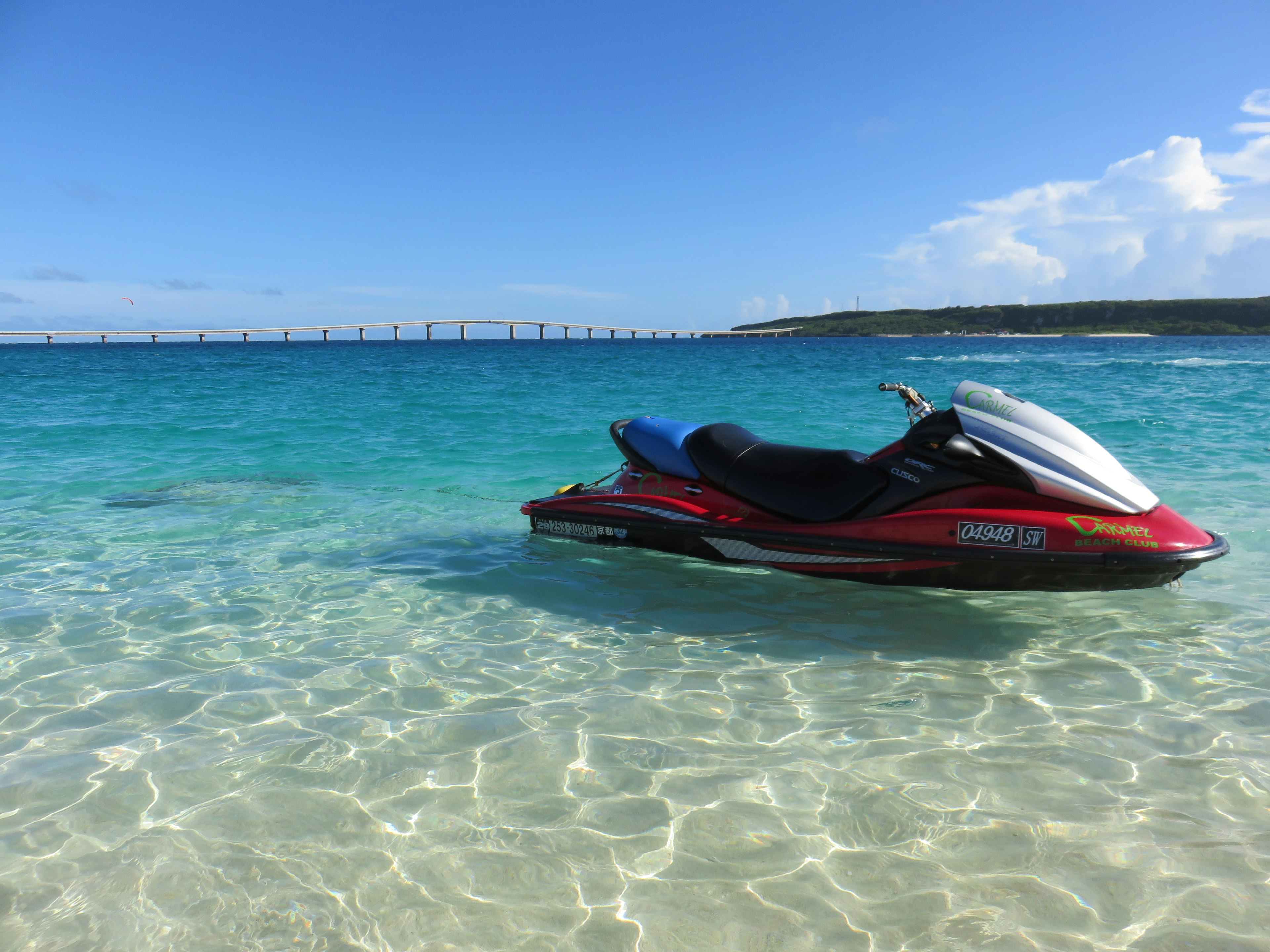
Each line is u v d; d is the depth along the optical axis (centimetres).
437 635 377
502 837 220
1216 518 566
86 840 219
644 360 4369
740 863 208
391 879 203
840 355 5319
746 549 447
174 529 572
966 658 345
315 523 593
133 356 6338
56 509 633
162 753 266
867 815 229
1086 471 380
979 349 7419
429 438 1007
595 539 506
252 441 991
